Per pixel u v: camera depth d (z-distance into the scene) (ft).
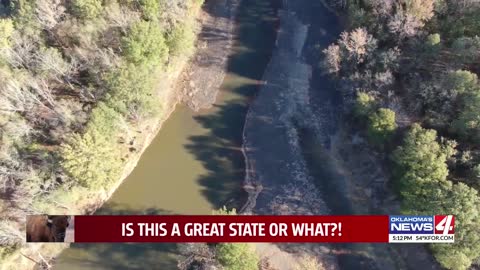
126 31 310.24
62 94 313.12
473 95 268.82
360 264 284.41
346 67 310.04
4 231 270.05
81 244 294.87
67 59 312.09
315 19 349.00
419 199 263.29
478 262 253.24
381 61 300.61
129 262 290.76
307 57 339.98
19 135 288.10
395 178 285.02
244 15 355.77
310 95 328.70
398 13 295.69
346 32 314.14
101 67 304.09
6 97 285.43
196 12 353.31
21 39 298.76
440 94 282.36
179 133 325.21
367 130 297.53
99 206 305.32
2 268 273.13
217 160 315.99
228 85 337.93
